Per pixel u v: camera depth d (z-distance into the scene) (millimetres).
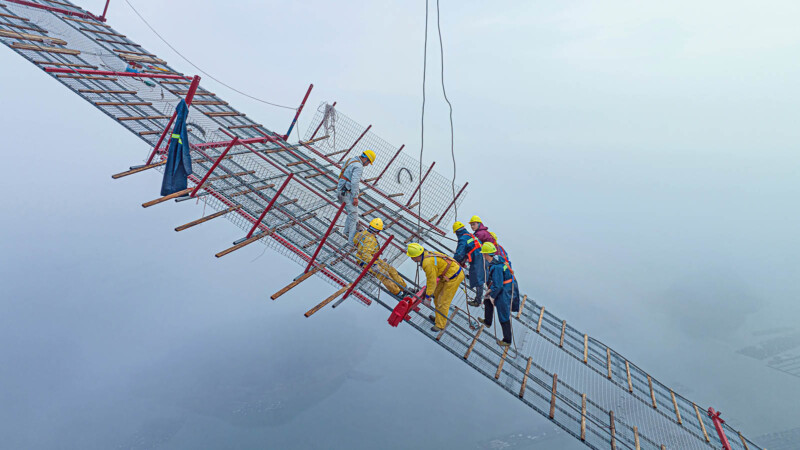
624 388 6324
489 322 5922
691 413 6590
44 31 8820
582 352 6902
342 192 5758
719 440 6051
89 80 7496
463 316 6316
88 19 11250
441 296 5551
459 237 5777
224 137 8414
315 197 7691
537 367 5980
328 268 5992
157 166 6746
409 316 5547
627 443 5305
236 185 6738
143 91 8641
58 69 7102
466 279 6930
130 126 6898
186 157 5773
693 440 5758
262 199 6816
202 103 9773
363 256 5730
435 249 7559
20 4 9492
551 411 5199
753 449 6266
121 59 9742
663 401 6602
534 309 7762
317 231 6449
